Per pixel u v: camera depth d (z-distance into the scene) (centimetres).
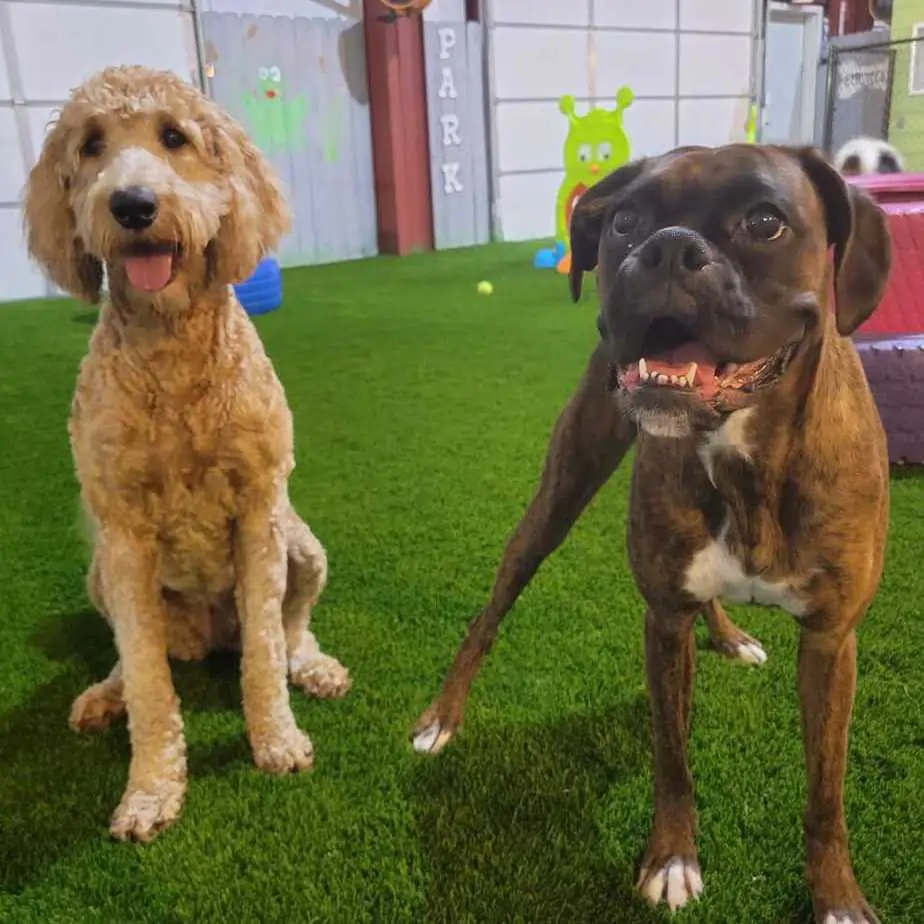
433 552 148
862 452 74
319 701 113
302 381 247
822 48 657
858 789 93
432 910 81
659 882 82
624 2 542
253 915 82
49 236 105
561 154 545
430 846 89
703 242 65
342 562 145
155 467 94
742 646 118
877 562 77
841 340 79
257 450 97
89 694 109
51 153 103
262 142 432
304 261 462
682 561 79
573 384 237
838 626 77
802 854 86
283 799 96
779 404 72
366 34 457
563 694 112
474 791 96
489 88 502
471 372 252
